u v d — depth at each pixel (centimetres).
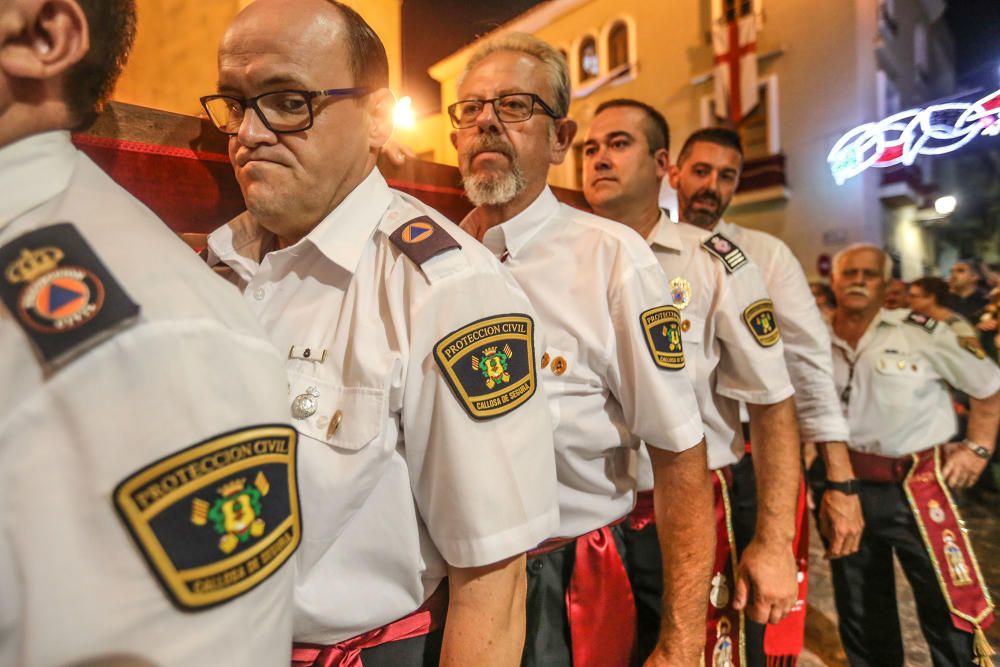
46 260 40
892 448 216
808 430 186
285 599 49
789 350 184
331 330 76
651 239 158
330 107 75
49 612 35
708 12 1073
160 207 105
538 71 116
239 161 77
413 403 72
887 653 217
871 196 974
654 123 162
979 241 1384
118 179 100
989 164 1311
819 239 1000
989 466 350
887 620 218
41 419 36
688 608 107
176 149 107
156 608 38
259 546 44
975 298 385
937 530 208
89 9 48
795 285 182
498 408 72
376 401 69
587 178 168
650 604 143
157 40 157
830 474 182
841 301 240
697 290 150
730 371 150
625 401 108
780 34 1004
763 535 147
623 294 106
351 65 78
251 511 43
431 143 716
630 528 142
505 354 75
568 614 105
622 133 159
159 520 38
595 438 107
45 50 45
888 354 222
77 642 35
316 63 74
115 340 39
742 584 150
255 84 73
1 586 36
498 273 82
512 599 74
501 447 71
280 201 75
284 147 74
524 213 116
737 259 150
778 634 177
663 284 112
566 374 106
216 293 49
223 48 75
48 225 42
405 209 85
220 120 81
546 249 115
